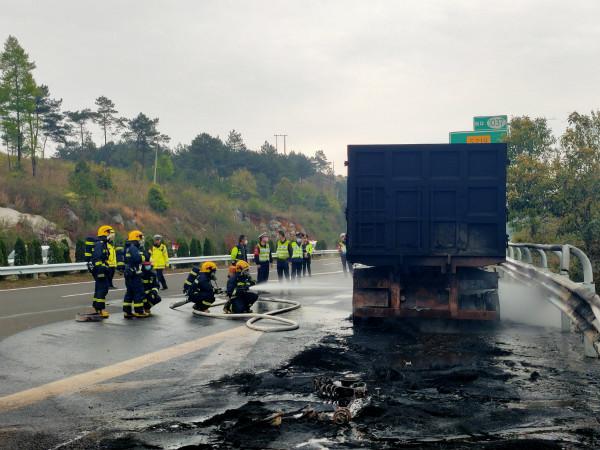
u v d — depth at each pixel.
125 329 10.62
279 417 5.11
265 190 91.12
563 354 7.90
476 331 9.91
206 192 77.31
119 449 4.54
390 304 10.35
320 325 10.80
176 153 96.19
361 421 5.12
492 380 6.48
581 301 7.96
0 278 22.27
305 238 23.70
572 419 5.14
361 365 7.34
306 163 121.25
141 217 53.47
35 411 5.57
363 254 10.30
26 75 50.91
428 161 10.17
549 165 21.86
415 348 8.38
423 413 5.31
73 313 13.05
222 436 4.81
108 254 12.01
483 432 4.82
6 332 10.34
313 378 6.70
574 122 21.14
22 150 52.00
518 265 12.96
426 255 10.16
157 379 6.79
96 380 6.76
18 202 44.25
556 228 21.52
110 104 84.31
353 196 10.38
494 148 10.02
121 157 86.44
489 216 10.02
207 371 7.16
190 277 13.08
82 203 48.12
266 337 9.54
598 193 20.55
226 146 99.69
